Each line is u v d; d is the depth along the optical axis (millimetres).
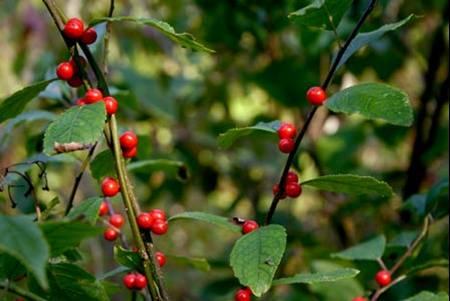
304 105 1144
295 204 1373
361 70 1110
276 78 1132
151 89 1194
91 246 1326
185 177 856
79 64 683
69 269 659
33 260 583
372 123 1146
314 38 1012
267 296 1010
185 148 1268
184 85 1371
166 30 664
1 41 1425
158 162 844
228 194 1433
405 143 1321
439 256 899
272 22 1123
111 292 736
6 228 592
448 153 1042
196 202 1634
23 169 802
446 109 1208
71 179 1417
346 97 683
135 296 739
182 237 1902
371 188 706
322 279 687
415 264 880
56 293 669
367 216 1129
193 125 1312
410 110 668
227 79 1342
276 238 678
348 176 696
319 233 1260
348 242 1091
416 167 1022
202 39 1222
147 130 1256
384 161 1445
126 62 1396
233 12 1136
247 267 670
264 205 1307
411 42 1178
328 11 707
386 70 1105
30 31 1335
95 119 657
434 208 860
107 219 795
